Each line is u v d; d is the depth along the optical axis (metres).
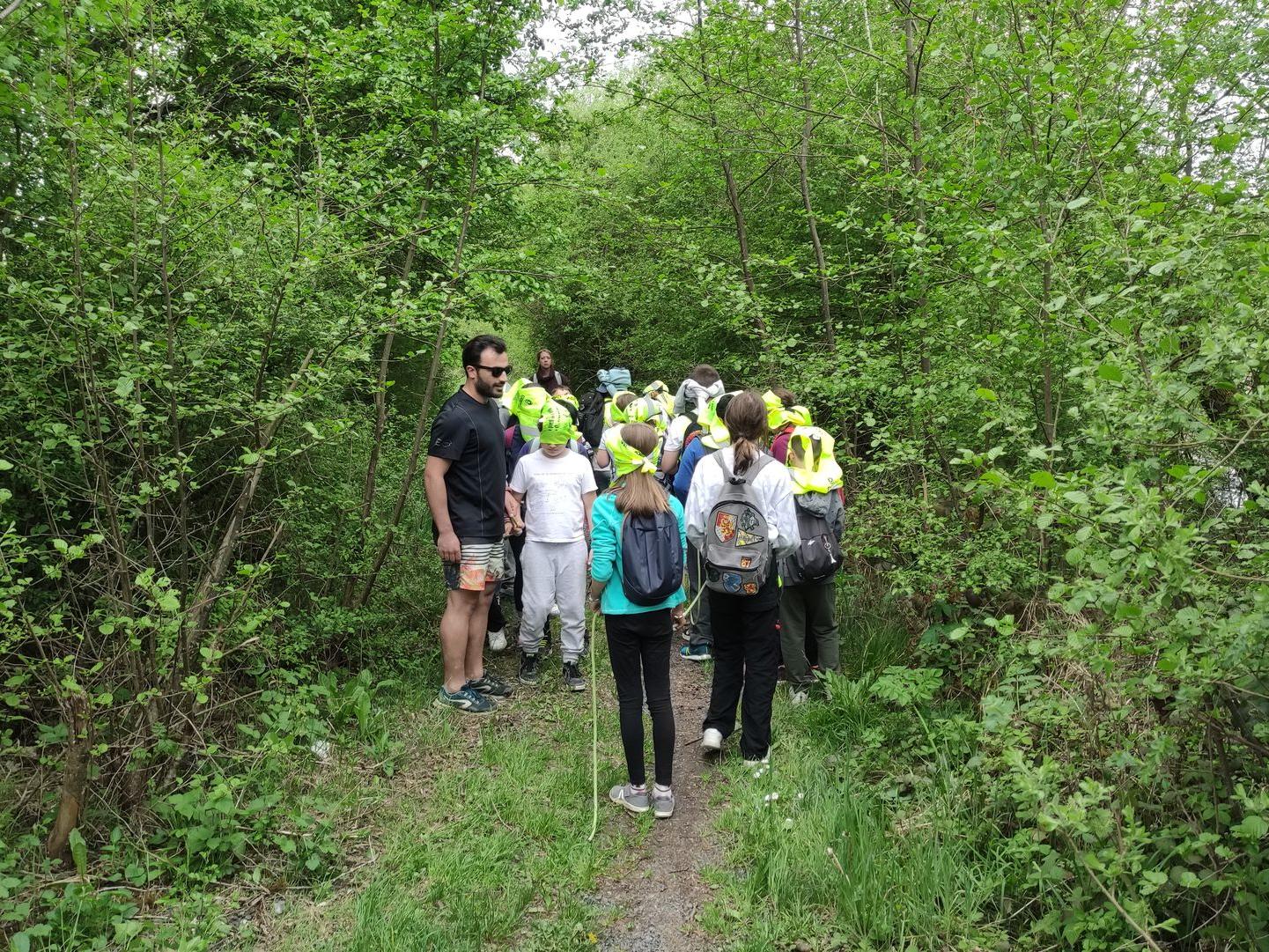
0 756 3.56
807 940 2.86
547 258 7.58
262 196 3.73
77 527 3.95
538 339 19.16
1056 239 3.61
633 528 3.61
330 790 3.72
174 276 3.74
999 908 2.90
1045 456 2.47
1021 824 3.18
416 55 5.37
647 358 13.73
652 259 9.70
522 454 5.64
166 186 3.26
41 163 3.57
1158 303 2.68
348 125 6.32
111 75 3.48
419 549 6.27
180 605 3.37
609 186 8.23
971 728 3.42
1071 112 3.43
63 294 3.38
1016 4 3.87
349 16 7.65
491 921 2.92
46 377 3.41
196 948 2.58
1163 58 4.16
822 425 6.30
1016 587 4.31
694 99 7.68
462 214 5.75
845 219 5.37
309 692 4.18
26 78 3.10
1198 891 2.56
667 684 3.75
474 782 3.88
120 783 3.30
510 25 5.46
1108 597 2.17
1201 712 2.48
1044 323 3.66
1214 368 2.27
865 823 3.33
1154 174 3.68
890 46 6.15
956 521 4.68
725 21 6.85
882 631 5.35
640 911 3.07
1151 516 2.05
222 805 3.15
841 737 4.25
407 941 2.76
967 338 4.72
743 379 8.52
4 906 2.70
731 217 9.50
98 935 2.75
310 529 4.98
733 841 3.50
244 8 5.74
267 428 3.72
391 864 3.27
